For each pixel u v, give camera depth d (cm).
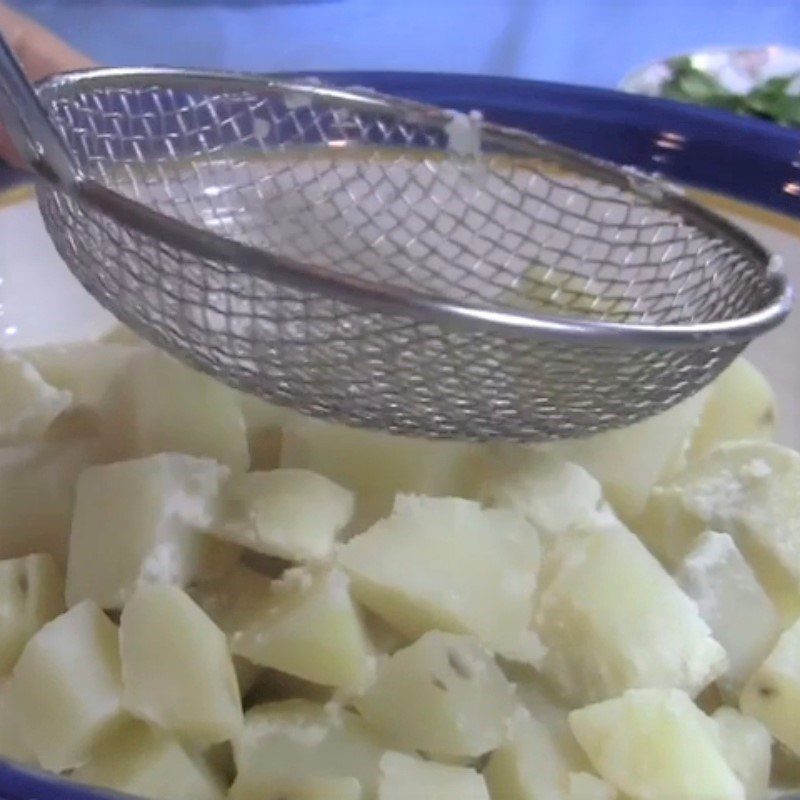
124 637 32
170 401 36
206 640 32
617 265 40
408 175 42
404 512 34
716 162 43
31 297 42
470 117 42
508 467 35
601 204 41
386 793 31
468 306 32
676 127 43
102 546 34
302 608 33
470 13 63
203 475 34
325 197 42
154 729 32
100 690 32
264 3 61
